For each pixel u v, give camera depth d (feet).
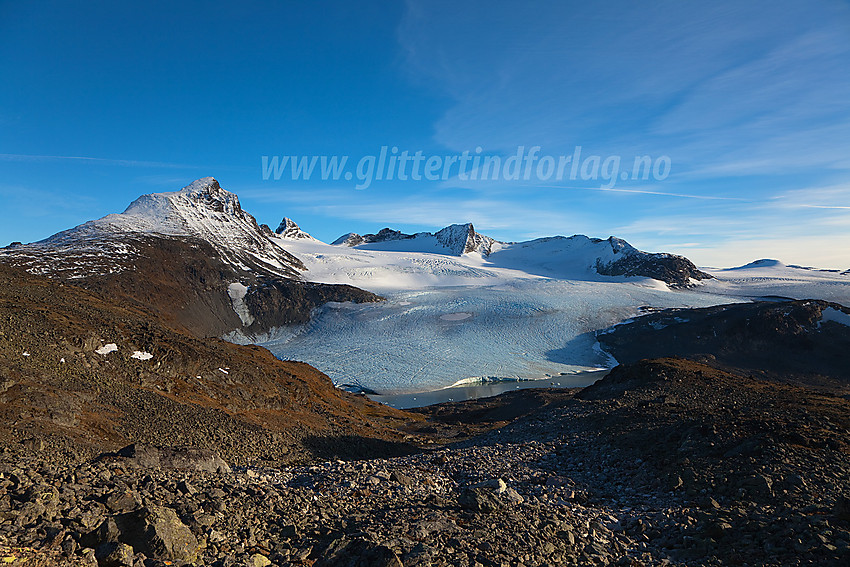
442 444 142.41
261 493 34.12
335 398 184.96
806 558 30.66
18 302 103.19
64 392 73.97
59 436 58.85
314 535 28.86
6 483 25.52
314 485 44.83
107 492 27.81
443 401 343.46
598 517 44.32
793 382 360.89
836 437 55.26
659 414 83.61
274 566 24.06
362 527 30.68
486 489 42.06
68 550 20.26
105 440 66.44
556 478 58.18
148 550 21.77
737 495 44.52
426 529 31.65
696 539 37.01
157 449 40.63
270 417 114.52
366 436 125.59
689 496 48.32
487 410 246.06
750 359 408.46
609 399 116.78
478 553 29.25
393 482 48.98
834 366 379.76
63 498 25.31
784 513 37.78
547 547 32.91
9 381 66.74
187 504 28.35
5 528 20.40
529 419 122.01
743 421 64.64
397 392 362.94
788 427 58.39
